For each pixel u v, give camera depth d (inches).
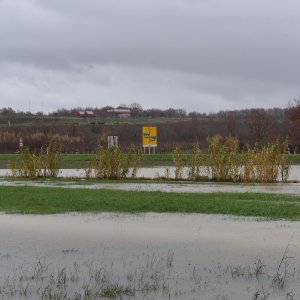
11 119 4854.8
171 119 5128.0
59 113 5915.4
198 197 824.3
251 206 718.5
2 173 1521.9
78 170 1617.9
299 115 3011.8
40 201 778.2
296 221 615.2
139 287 370.0
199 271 408.5
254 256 453.4
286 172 1205.1
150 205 731.4
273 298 346.9
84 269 414.9
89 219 633.0
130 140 3949.3
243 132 3663.9
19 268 418.0
